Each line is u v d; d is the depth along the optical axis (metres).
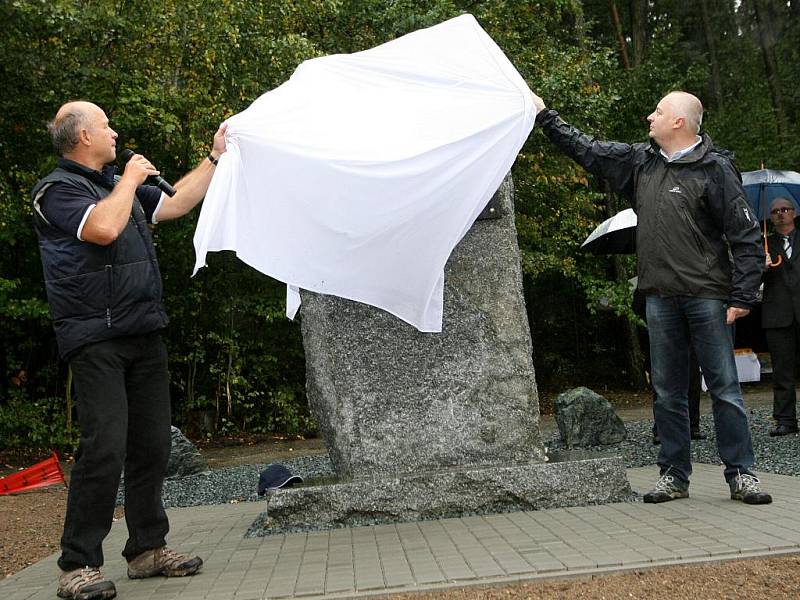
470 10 15.46
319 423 5.10
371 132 4.66
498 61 4.91
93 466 3.40
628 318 17.78
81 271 3.47
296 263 4.57
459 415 4.80
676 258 4.56
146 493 3.71
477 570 3.24
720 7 22.30
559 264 16.64
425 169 4.59
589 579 3.07
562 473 4.61
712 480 5.36
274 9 12.84
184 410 15.15
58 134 3.65
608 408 8.97
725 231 4.55
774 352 8.09
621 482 4.66
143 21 12.05
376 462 4.74
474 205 4.63
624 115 19.19
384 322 4.81
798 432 8.05
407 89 4.82
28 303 12.22
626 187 4.93
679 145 4.68
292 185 4.57
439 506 4.53
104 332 3.48
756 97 20.06
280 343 15.88
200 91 12.12
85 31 12.00
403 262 4.59
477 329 4.85
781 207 8.12
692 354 7.98
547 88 14.52
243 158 4.58
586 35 20.42
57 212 3.48
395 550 3.74
